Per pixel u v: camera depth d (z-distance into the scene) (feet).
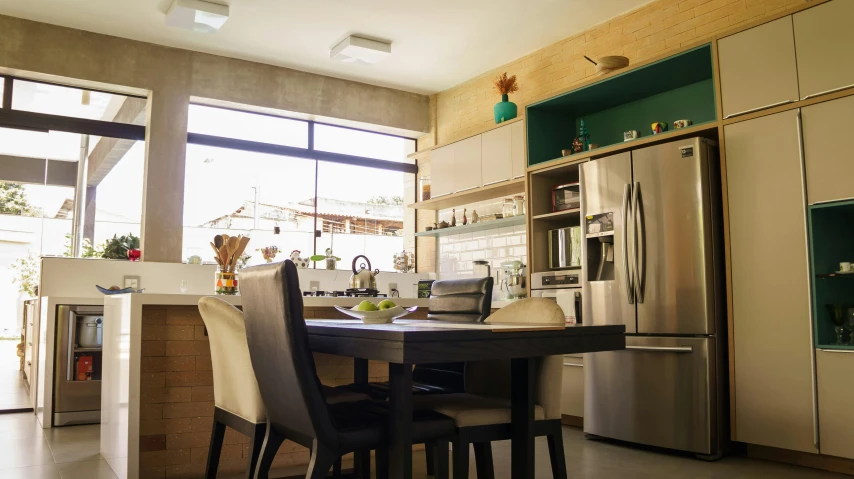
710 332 12.73
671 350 12.99
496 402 7.95
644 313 13.64
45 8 17.84
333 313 12.12
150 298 10.15
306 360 6.31
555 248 17.37
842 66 11.44
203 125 21.65
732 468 11.76
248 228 22.22
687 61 14.51
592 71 18.84
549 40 19.88
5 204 19.20
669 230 13.35
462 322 9.61
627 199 14.02
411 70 22.39
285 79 22.24
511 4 17.43
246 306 7.31
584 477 11.07
